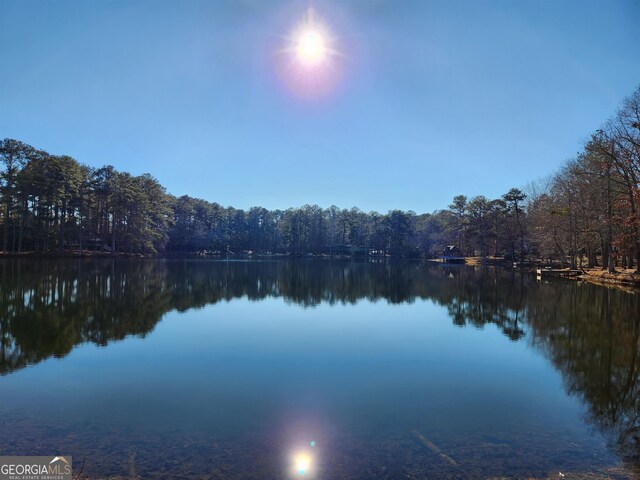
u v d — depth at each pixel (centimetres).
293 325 1686
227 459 579
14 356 1156
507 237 6869
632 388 924
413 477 533
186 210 10238
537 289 3058
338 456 590
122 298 2294
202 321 1750
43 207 6053
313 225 12238
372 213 13225
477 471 550
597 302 2308
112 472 541
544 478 535
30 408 779
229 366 1088
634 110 2980
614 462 583
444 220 10125
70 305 2003
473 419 743
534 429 702
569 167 4316
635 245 3250
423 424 717
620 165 3062
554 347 1328
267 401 830
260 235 12512
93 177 6875
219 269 5169
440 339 1436
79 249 6544
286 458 582
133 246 7181
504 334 1529
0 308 1880
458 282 3769
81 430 678
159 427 691
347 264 7675
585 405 823
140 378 976
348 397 858
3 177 5647
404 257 11069
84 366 1072
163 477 528
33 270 3784
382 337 1473
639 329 1605
